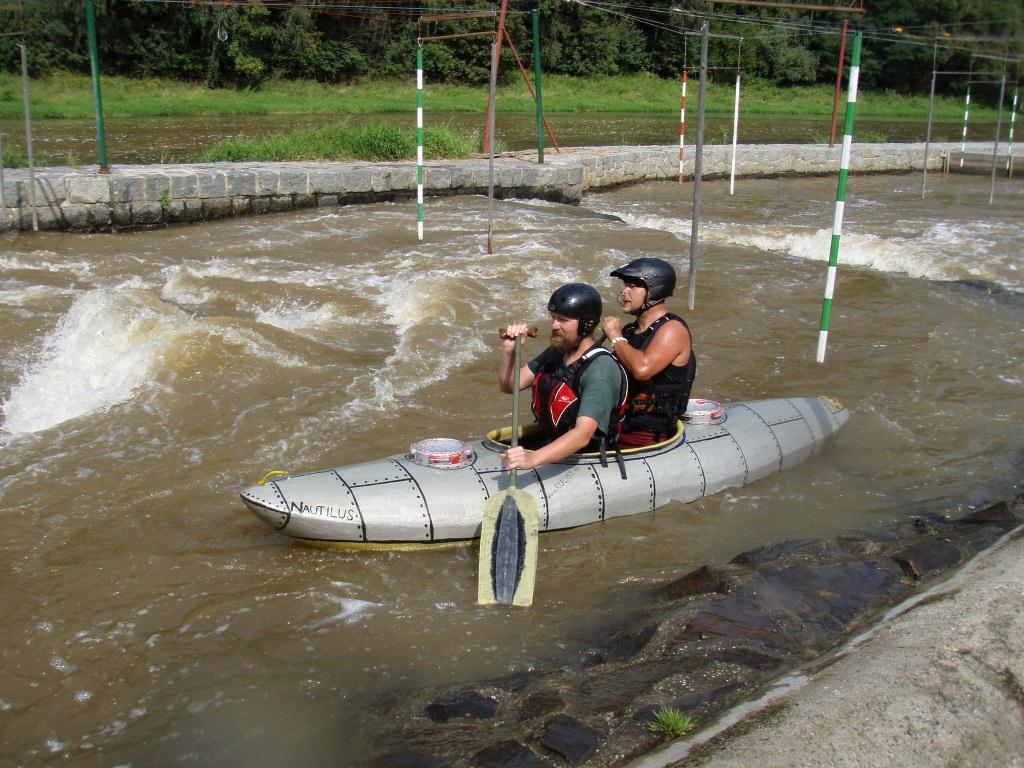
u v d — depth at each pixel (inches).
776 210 648.4
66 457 225.0
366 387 272.4
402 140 721.6
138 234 492.4
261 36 1584.6
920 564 160.6
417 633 153.4
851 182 853.2
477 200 631.8
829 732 99.3
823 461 223.9
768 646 135.3
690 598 155.3
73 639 152.8
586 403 174.1
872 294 392.5
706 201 700.7
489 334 328.2
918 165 944.3
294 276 399.5
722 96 1748.3
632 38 1809.8
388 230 513.0
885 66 1720.0
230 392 264.5
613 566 175.2
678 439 200.8
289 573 172.7
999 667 112.5
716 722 108.0
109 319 303.6
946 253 476.1
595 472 189.2
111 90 1457.9
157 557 179.2
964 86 1656.0
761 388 278.7
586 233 518.6
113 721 132.6
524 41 1743.4
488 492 181.8
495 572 163.3
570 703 123.4
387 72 1717.5
